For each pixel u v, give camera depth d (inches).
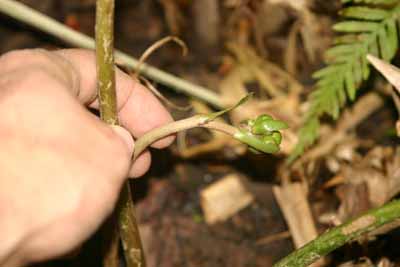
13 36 22.0
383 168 17.9
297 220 18.1
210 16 21.2
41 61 12.4
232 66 21.5
